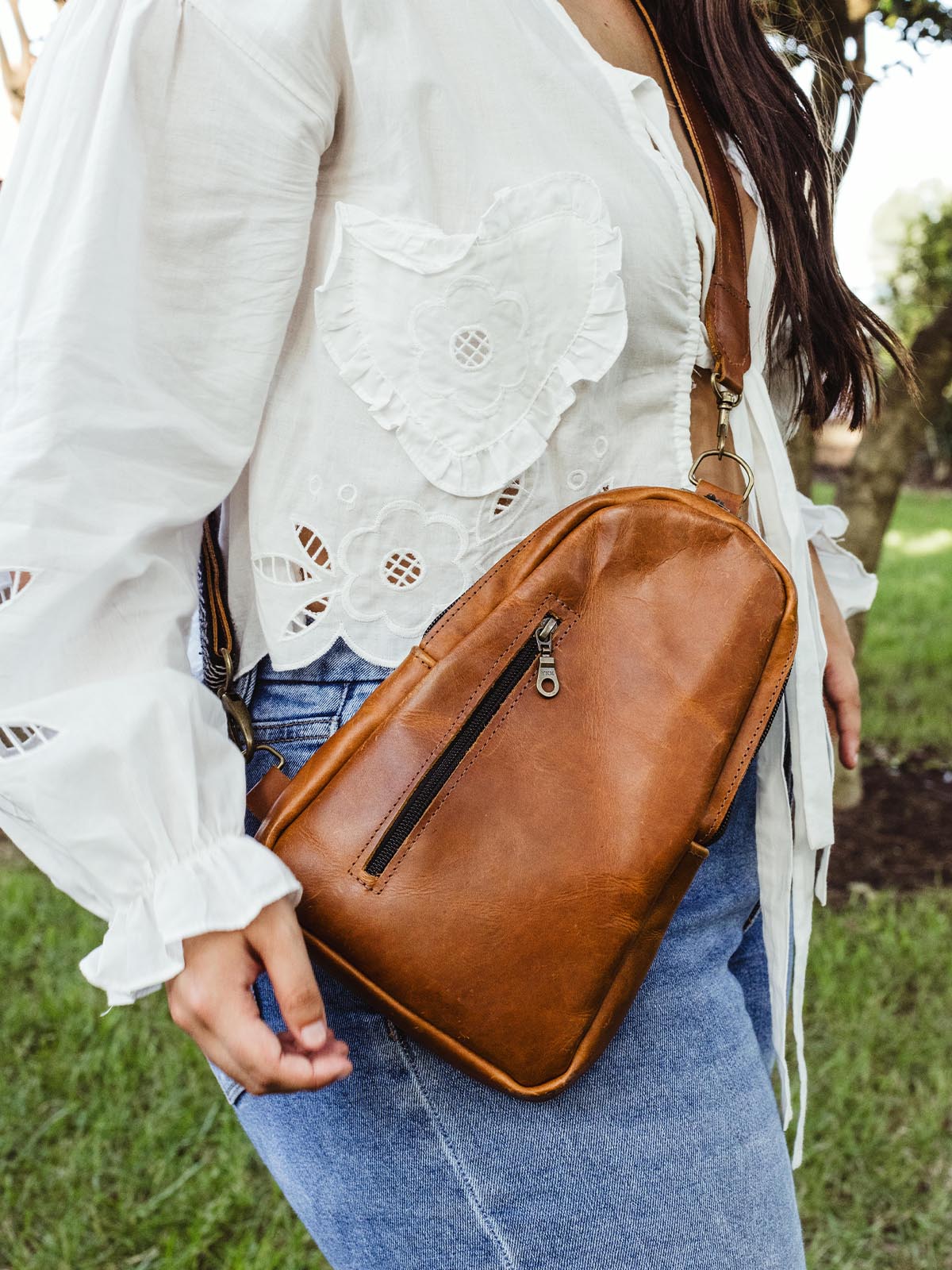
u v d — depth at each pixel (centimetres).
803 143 112
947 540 1139
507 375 88
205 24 79
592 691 85
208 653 94
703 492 98
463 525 88
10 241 80
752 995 115
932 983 287
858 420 124
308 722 89
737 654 87
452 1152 86
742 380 102
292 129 81
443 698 82
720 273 101
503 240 86
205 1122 225
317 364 86
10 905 320
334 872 79
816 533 140
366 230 85
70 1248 195
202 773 74
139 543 75
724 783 88
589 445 93
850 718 137
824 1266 198
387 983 79
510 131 89
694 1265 87
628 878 82
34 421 72
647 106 100
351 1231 89
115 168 76
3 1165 216
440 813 80
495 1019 80
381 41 84
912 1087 247
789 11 148
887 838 385
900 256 1155
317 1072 71
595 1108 87
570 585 85
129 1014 265
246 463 87
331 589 87
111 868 71
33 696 71
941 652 628
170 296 80
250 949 73
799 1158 109
